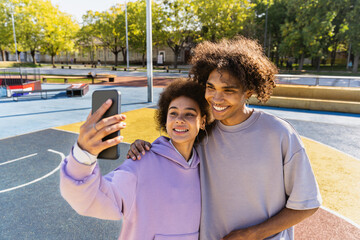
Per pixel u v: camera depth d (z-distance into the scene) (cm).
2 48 4672
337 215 328
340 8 3019
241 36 138
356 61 3055
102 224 312
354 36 2886
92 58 5931
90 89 1672
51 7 4378
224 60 115
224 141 130
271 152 121
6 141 620
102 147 78
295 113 1002
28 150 559
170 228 120
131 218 113
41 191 387
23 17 4150
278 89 1211
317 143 627
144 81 2123
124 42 4566
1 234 291
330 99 1125
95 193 87
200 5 3212
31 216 326
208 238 132
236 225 129
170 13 3516
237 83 116
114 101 80
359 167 479
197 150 141
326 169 470
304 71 3134
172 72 3064
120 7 4519
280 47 3347
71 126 770
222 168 130
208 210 134
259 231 120
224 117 121
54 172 452
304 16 3083
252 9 3419
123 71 3369
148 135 661
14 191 386
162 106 141
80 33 4938
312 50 3078
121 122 79
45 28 4181
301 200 115
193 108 126
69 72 3125
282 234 128
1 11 4194
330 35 2995
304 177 117
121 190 106
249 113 131
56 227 305
